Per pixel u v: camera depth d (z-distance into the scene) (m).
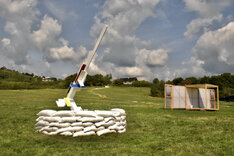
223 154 4.70
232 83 54.00
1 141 5.49
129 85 93.56
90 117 6.33
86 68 7.24
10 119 9.19
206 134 6.84
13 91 35.19
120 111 7.16
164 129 7.76
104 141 5.71
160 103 26.14
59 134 6.11
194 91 20.47
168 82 67.12
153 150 4.94
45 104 18.02
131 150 4.88
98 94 43.06
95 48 7.06
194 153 4.74
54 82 65.81
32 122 8.57
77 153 4.57
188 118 11.03
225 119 10.75
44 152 4.61
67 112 6.26
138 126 8.31
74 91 7.31
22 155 4.41
